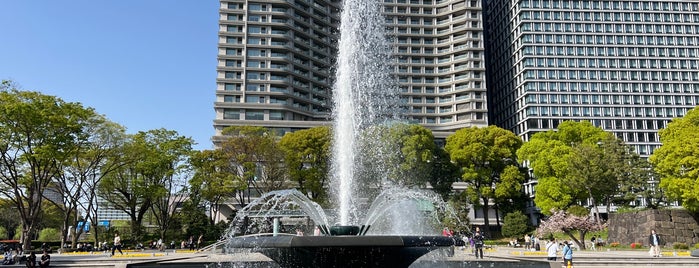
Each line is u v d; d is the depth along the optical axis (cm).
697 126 3628
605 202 4544
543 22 8762
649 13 9000
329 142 4769
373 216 1856
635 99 8619
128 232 4681
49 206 5812
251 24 7919
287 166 4725
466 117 8312
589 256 2406
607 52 8756
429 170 4962
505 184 4884
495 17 10069
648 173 4331
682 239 3431
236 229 4244
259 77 7750
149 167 3966
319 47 8756
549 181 4519
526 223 4631
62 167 3588
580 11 8869
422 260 1823
